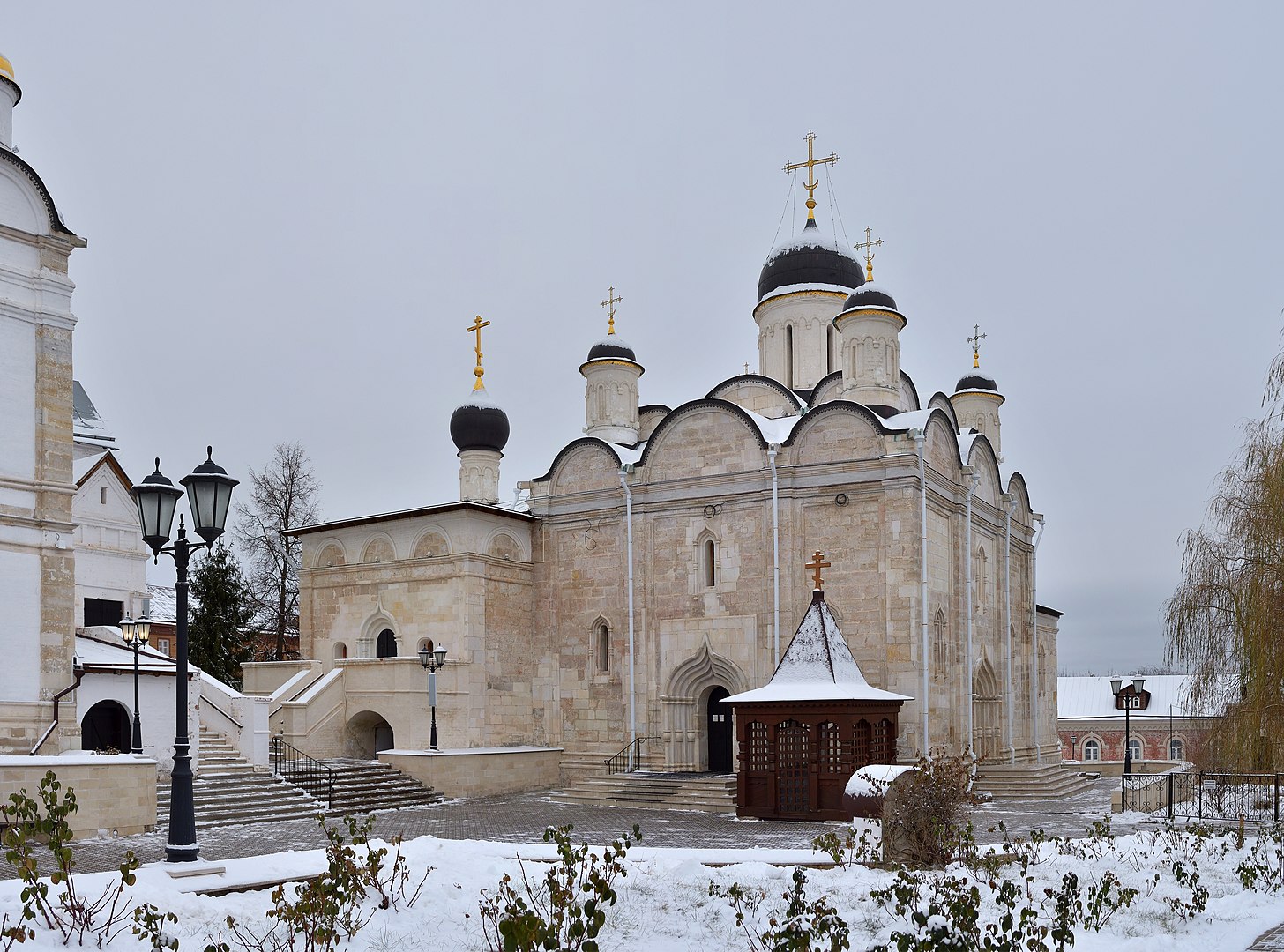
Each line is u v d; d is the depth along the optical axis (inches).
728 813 1135.6
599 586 1434.5
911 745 1202.0
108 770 891.4
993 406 1843.0
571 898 445.1
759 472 1323.8
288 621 1910.7
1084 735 3053.6
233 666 1875.0
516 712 1443.2
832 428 1302.9
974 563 1449.3
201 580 1882.4
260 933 438.3
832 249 1656.0
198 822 976.3
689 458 1381.6
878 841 676.7
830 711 1066.1
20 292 1075.3
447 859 591.2
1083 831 928.3
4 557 1034.7
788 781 1077.8
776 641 1282.0
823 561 1283.2
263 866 575.5
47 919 409.4
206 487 574.9
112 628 1398.9
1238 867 644.1
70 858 418.9
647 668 1374.3
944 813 678.5
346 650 1504.7
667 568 1381.6
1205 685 992.2
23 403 1067.3
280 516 1891.0
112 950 402.6
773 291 1649.9
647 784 1230.3
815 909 455.2
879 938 467.8
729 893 524.1
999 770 1363.2
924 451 1274.6
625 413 1598.2
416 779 1278.3
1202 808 972.6
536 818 1079.6
